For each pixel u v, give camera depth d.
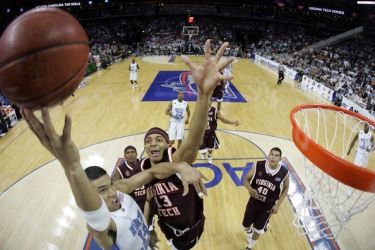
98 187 1.37
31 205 4.89
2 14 21.97
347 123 8.51
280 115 9.30
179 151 1.68
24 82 0.88
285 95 11.83
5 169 6.07
